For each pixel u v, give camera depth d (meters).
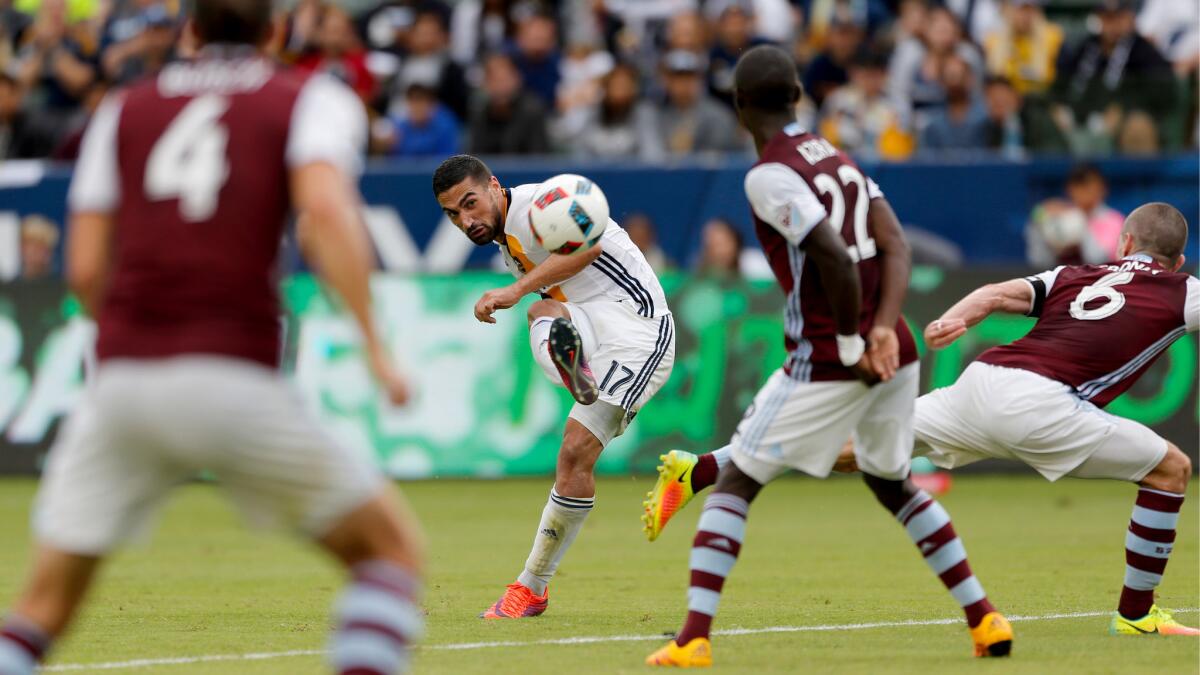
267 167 12.64
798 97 17.94
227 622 22.52
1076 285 21.56
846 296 16.86
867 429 18.02
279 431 12.47
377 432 44.91
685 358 45.41
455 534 34.94
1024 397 20.83
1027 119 54.78
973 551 31.50
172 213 12.55
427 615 23.22
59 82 59.50
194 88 13.07
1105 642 19.89
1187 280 21.41
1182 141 54.66
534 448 45.31
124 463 12.80
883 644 19.91
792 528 36.16
